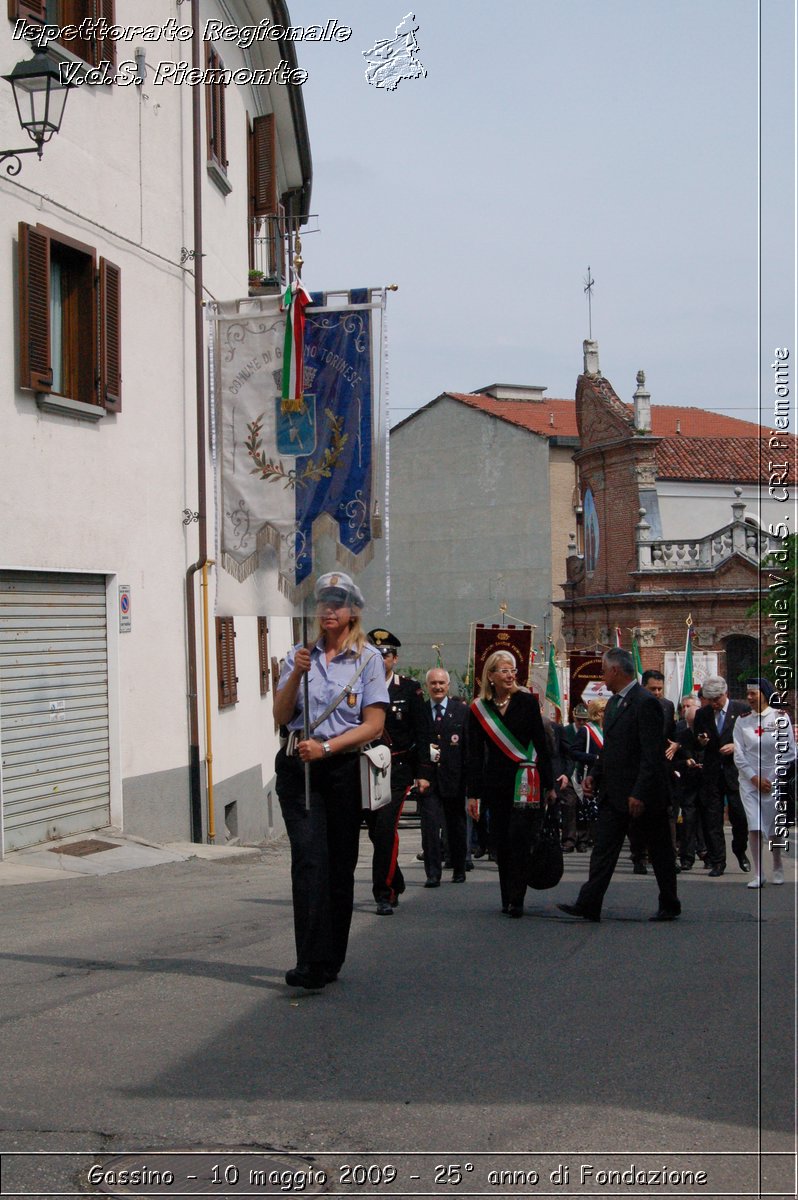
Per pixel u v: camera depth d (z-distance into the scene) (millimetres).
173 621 16922
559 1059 5902
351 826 7332
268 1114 5102
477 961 8305
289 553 8180
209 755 17875
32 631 13797
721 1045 6172
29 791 13703
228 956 8242
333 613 7203
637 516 44875
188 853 15000
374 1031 6352
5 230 13273
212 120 19062
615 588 46125
